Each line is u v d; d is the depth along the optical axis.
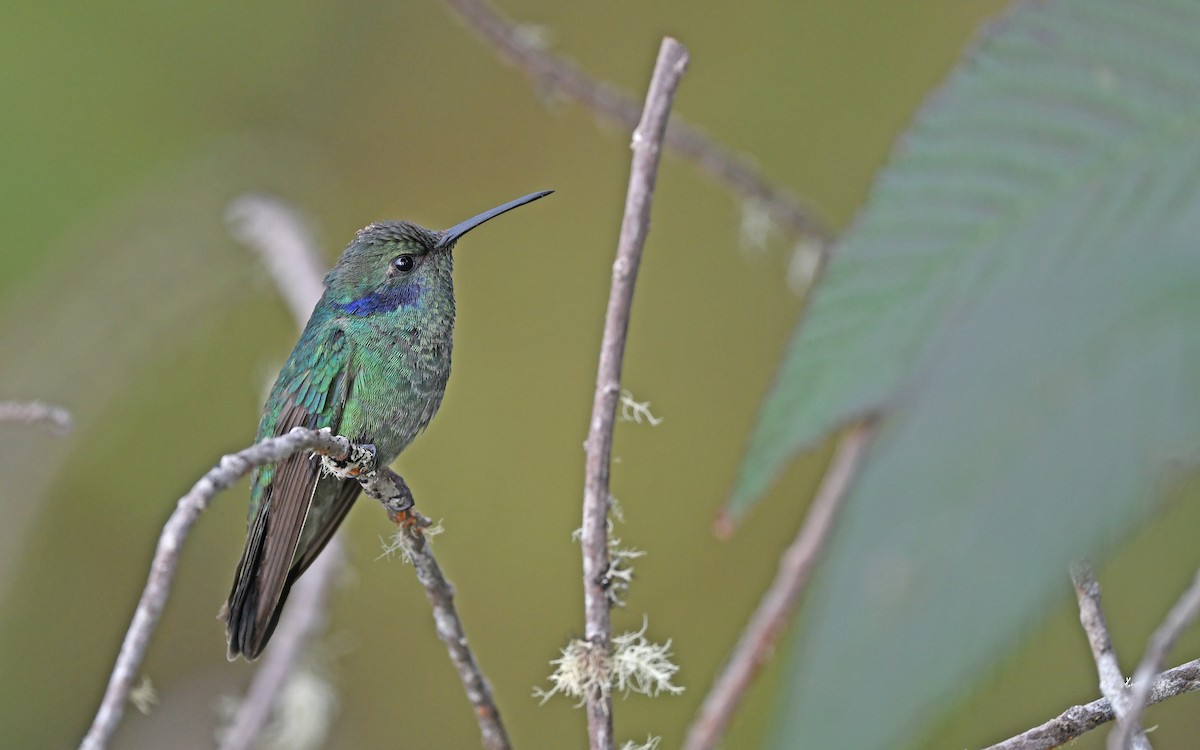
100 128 12.40
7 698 11.04
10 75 12.39
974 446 1.01
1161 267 1.09
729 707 5.21
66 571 11.48
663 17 12.80
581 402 13.09
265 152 12.56
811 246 7.60
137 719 10.70
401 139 13.38
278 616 6.74
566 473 12.85
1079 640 7.89
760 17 12.51
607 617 4.15
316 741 8.34
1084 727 3.85
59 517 11.48
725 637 11.75
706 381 12.79
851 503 1.02
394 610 11.91
